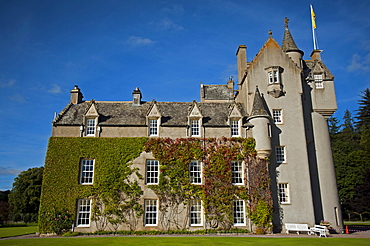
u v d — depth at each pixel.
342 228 31.03
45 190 28.72
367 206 49.47
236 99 39.62
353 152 60.81
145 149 30.08
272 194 30.36
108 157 29.75
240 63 37.06
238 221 29.42
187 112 33.50
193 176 30.14
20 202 65.56
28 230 37.09
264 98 33.06
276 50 34.44
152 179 29.78
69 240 22.98
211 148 30.56
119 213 28.47
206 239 23.34
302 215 30.09
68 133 30.45
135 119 32.03
